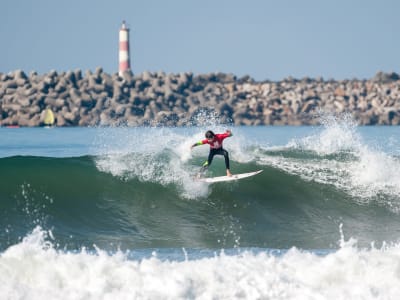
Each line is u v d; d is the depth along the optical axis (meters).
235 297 31.86
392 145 177.62
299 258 37.50
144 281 32.97
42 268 33.88
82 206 54.25
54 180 57.25
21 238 46.00
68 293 31.50
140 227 51.81
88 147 177.25
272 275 34.16
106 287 32.19
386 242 51.34
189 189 59.53
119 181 59.25
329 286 34.19
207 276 33.56
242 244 48.44
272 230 53.56
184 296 31.61
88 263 34.47
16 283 32.22
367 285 33.81
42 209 52.25
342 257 36.69
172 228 52.06
